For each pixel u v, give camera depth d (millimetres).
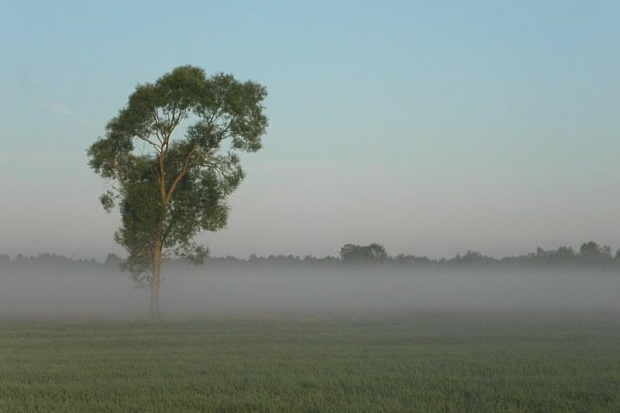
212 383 20109
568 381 20703
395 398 18266
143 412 16625
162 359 25391
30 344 30469
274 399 18000
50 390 19047
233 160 48594
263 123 48344
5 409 16734
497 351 27812
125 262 50062
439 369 23016
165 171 48312
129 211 48250
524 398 18188
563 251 183375
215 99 47531
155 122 47031
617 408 17266
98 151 46938
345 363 24328
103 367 23219
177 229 48469
